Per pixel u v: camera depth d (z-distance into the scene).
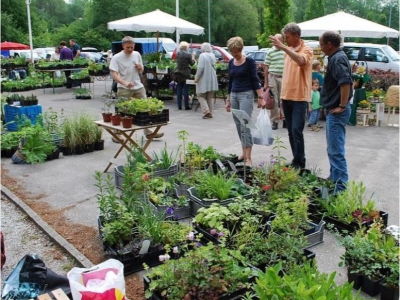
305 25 11.56
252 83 6.09
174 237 3.90
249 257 3.60
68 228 4.53
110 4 59.03
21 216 4.95
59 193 5.58
